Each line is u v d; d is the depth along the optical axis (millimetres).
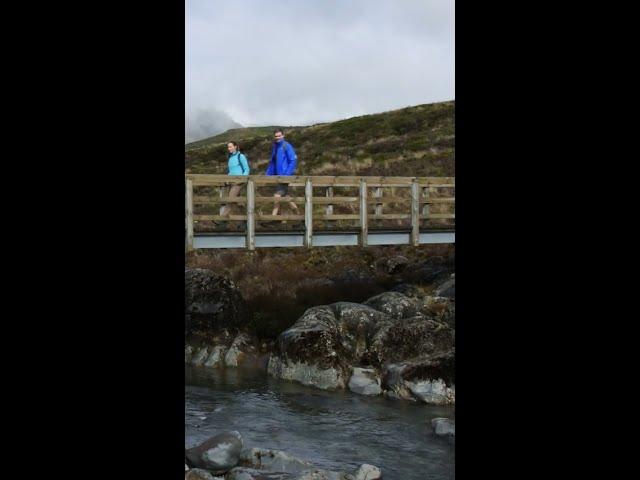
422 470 7281
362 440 8281
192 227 12227
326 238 13438
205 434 8312
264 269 16422
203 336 13164
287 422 9016
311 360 11250
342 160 32531
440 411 9625
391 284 15750
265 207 21891
